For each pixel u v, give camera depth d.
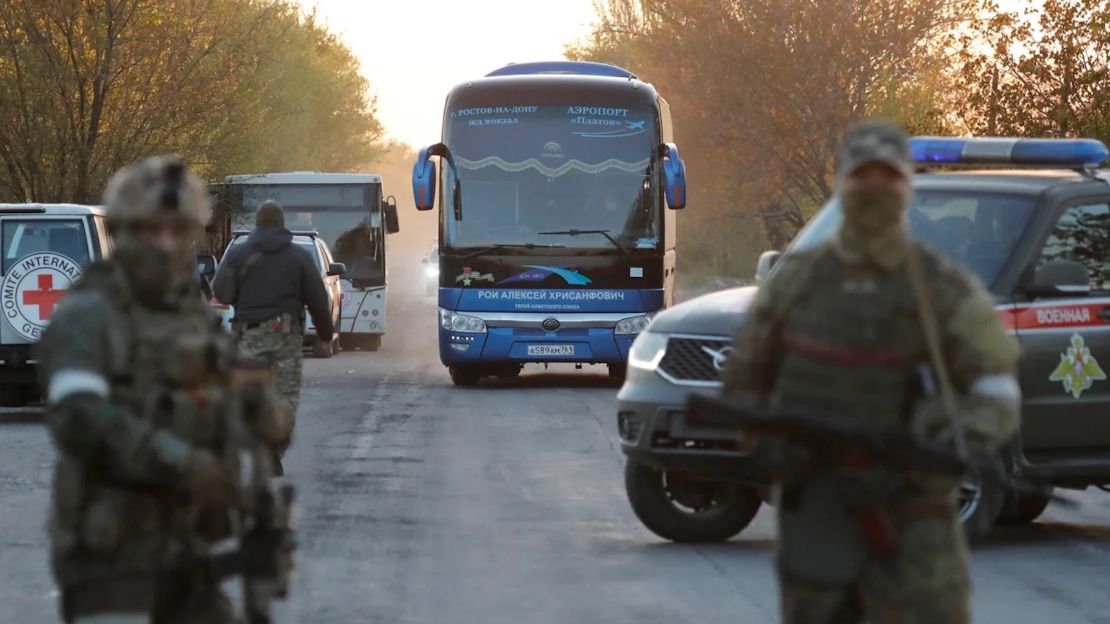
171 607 9.36
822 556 9.89
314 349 69.00
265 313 29.20
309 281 29.50
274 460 28.98
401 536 22.98
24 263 39.53
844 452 9.80
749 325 10.57
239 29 81.56
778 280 10.45
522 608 18.14
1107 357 22.39
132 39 77.50
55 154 76.75
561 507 25.92
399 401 45.97
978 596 19.09
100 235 40.56
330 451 33.41
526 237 50.84
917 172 24.33
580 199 51.03
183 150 80.19
